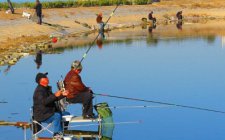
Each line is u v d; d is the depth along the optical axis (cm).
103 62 3484
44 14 6334
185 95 2477
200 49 4184
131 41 4797
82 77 2938
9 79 2845
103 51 4050
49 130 1689
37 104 1608
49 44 4316
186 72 3109
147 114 2105
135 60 3581
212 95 2472
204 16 7838
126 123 1966
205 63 3447
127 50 4128
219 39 4906
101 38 5047
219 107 2231
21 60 3541
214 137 1811
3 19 5403
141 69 3209
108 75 2997
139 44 4544
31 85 2673
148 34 5500
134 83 2764
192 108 2211
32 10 6272
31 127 1711
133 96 2450
